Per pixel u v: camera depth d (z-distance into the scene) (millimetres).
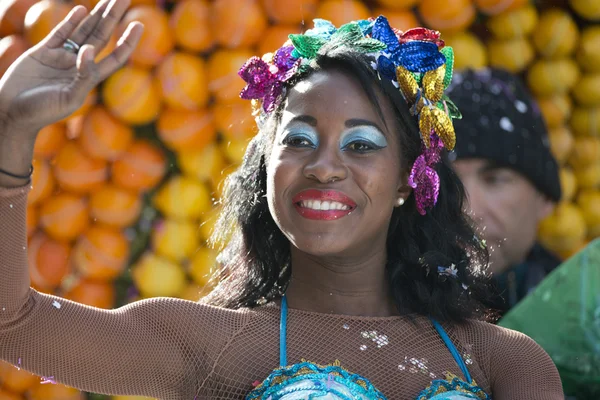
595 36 4883
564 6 4926
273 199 2615
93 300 4340
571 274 3781
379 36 2744
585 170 5086
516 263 4398
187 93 4262
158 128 4367
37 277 4340
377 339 2633
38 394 4309
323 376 2463
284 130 2631
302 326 2615
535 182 4316
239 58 4328
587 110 5051
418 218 2883
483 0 4605
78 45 2314
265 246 2871
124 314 2508
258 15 4328
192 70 4281
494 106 4230
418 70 2697
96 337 2402
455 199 2990
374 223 2631
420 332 2705
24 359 2340
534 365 2734
